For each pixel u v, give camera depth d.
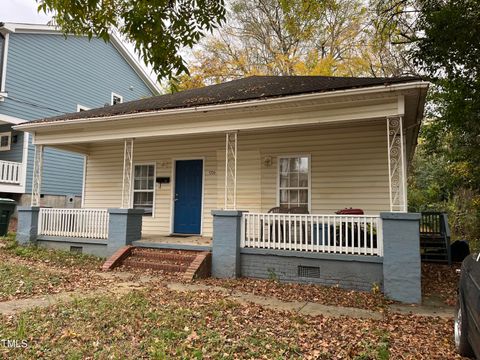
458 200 16.97
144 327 4.32
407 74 16.80
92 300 5.43
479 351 3.26
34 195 10.71
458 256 11.04
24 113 15.88
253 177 10.34
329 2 16.55
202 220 10.96
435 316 5.50
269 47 23.25
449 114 9.86
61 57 17.70
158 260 8.43
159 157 11.73
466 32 7.89
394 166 7.08
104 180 12.44
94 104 19.41
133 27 4.64
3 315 4.69
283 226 7.80
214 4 5.02
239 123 8.30
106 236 9.59
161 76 5.00
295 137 9.95
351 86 6.93
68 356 3.48
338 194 9.36
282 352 3.74
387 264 6.54
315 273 7.38
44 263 8.65
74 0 4.57
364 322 4.98
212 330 4.31
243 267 7.95
